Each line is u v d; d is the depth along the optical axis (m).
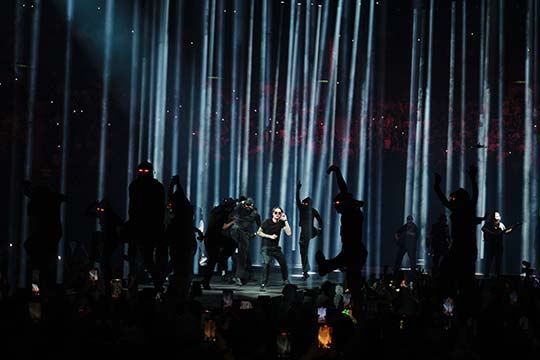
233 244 31.56
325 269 23.27
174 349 13.75
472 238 24.73
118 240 25.94
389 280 25.25
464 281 24.45
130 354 14.16
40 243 23.16
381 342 14.36
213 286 33.94
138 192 24.14
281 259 33.69
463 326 14.46
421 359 14.31
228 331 14.82
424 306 19.75
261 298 17.89
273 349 14.82
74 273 27.56
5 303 18.12
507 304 18.97
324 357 12.52
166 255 24.92
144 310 15.64
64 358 14.30
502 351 16.17
